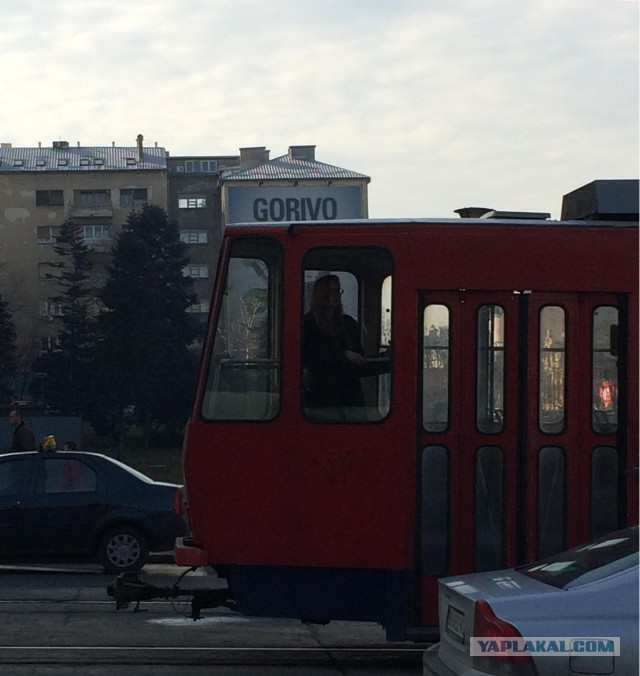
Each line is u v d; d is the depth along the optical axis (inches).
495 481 339.0
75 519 601.0
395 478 334.3
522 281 341.7
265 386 340.2
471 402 339.3
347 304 341.4
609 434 342.0
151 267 2659.9
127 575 368.8
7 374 3095.5
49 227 4005.9
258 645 383.9
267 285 343.3
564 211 390.9
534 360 340.8
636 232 346.3
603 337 344.2
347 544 335.0
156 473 2263.8
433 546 336.2
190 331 2760.8
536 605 213.6
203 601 361.1
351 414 337.4
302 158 4028.1
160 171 4037.9
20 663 345.4
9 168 4025.6
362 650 378.0
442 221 345.1
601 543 244.1
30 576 595.2
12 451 783.7
